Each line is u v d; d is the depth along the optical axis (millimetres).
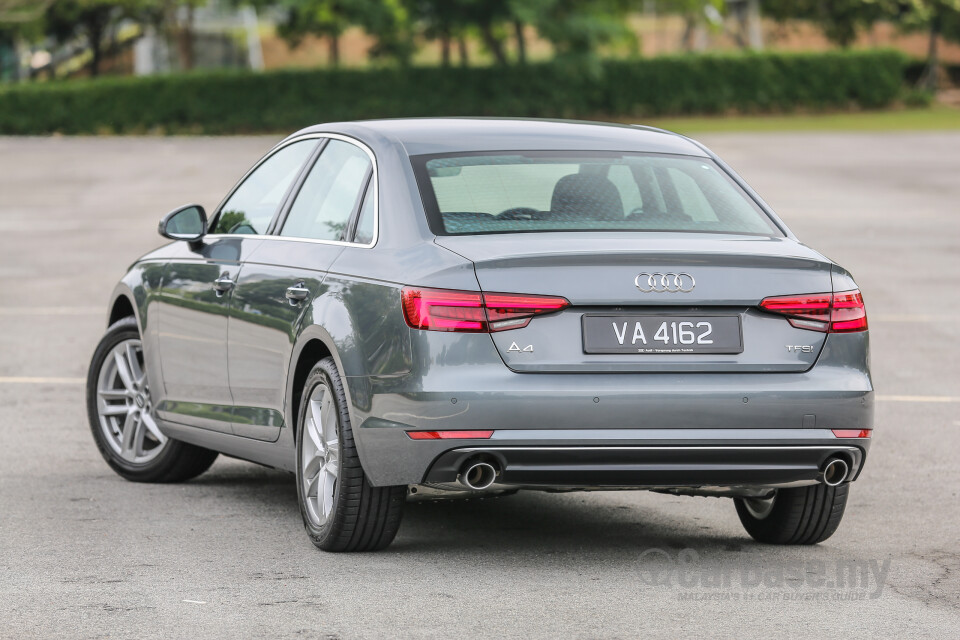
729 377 12398
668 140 14891
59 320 31469
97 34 151125
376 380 12508
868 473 17984
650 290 12266
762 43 184000
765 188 68125
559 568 13047
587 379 12148
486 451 12055
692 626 11180
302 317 13656
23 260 43062
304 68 139875
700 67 147625
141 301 16812
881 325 30781
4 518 15047
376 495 12977
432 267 12367
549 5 139250
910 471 18109
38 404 22250
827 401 12555
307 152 15250
